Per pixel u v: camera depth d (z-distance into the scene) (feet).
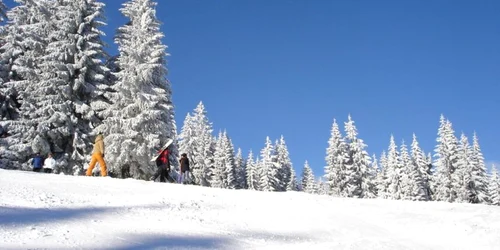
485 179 194.08
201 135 241.55
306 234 36.94
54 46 102.37
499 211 49.06
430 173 233.55
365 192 192.65
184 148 205.77
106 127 100.78
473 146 200.34
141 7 110.11
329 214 45.75
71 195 40.60
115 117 100.07
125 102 103.86
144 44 105.60
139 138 101.40
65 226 27.09
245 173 283.18
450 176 200.03
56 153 101.09
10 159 98.53
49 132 96.73
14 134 103.30
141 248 24.34
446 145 202.69
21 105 103.60
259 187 260.21
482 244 37.42
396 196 212.84
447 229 42.34
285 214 44.11
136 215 34.47
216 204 45.34
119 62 106.83
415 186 209.05
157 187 53.42
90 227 27.86
